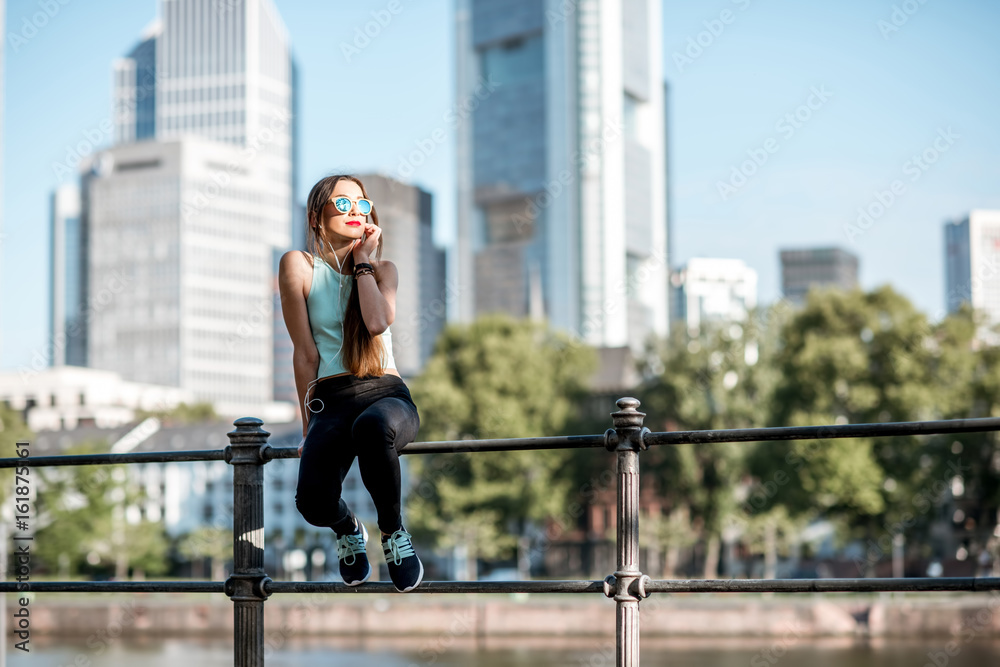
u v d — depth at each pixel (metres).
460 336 110.94
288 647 64.19
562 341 112.06
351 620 69.56
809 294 97.31
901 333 88.81
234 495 6.89
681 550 112.44
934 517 87.88
